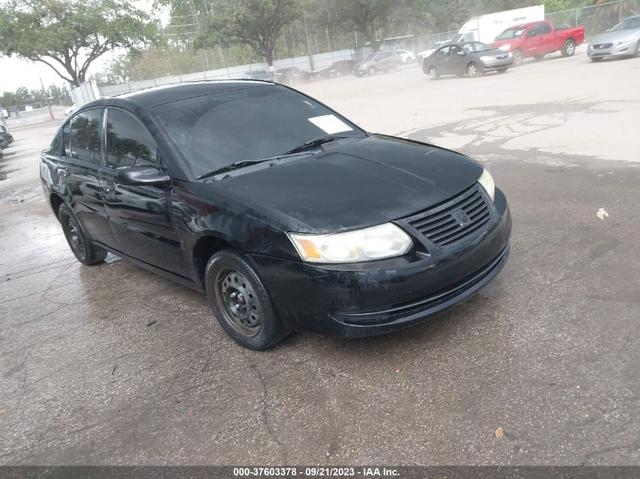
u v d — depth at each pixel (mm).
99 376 3619
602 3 37500
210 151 3801
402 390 2961
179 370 3521
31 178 13344
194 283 3941
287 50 61875
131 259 4730
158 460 2740
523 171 6879
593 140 7887
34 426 3186
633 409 2568
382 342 3432
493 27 33656
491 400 2777
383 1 46812
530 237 4719
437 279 3008
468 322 3508
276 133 4059
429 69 23234
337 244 2906
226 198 3338
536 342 3191
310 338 3611
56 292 5320
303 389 3107
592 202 5355
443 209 3129
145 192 3951
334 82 34969
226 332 3742
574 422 2547
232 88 4500
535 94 13422
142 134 4059
